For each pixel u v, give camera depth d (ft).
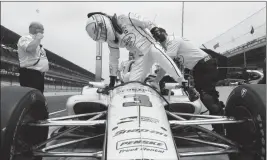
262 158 7.82
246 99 8.78
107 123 8.29
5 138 7.33
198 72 14.67
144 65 12.44
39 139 10.23
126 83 11.09
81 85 247.09
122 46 13.44
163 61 11.57
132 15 12.71
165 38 12.60
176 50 14.47
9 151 7.47
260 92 8.29
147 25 12.78
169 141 7.15
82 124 9.30
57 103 56.34
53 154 8.84
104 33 12.76
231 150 9.09
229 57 35.68
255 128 8.16
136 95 9.59
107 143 7.16
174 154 6.65
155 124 7.74
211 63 14.39
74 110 15.70
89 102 15.49
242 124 9.27
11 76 77.71
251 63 31.55
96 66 24.94
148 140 6.86
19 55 16.55
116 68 13.93
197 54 14.57
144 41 12.57
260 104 7.99
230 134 10.36
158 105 9.19
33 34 16.30
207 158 12.80
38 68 16.76
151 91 10.37
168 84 14.29
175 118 11.53
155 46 12.10
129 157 6.24
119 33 13.00
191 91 10.84
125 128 7.48
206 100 13.35
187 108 15.21
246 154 8.91
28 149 8.84
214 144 10.23
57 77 140.87
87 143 15.20
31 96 8.82
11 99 8.06
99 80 24.99
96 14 12.96
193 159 12.64
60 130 16.49
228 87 28.68
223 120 9.36
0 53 67.26
